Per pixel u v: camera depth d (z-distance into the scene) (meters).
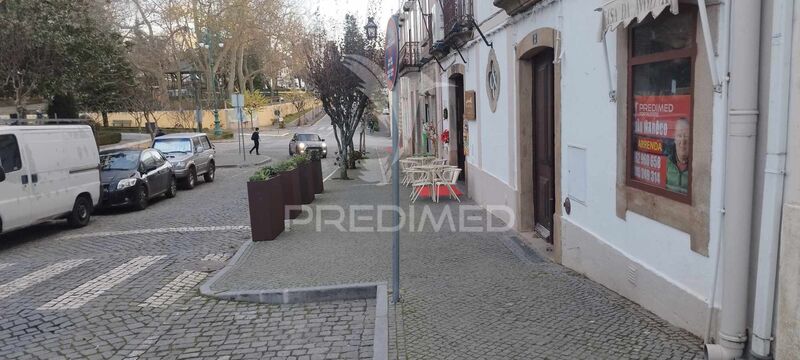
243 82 59.31
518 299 5.42
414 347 4.47
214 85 51.97
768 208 3.43
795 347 3.28
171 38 47.69
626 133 4.99
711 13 3.76
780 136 3.32
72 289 6.66
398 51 5.22
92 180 11.50
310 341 4.96
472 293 5.69
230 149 36.88
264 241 8.66
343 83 16.91
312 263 7.26
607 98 5.30
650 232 4.69
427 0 17.56
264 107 64.50
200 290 6.38
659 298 4.58
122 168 13.32
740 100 3.48
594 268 5.79
